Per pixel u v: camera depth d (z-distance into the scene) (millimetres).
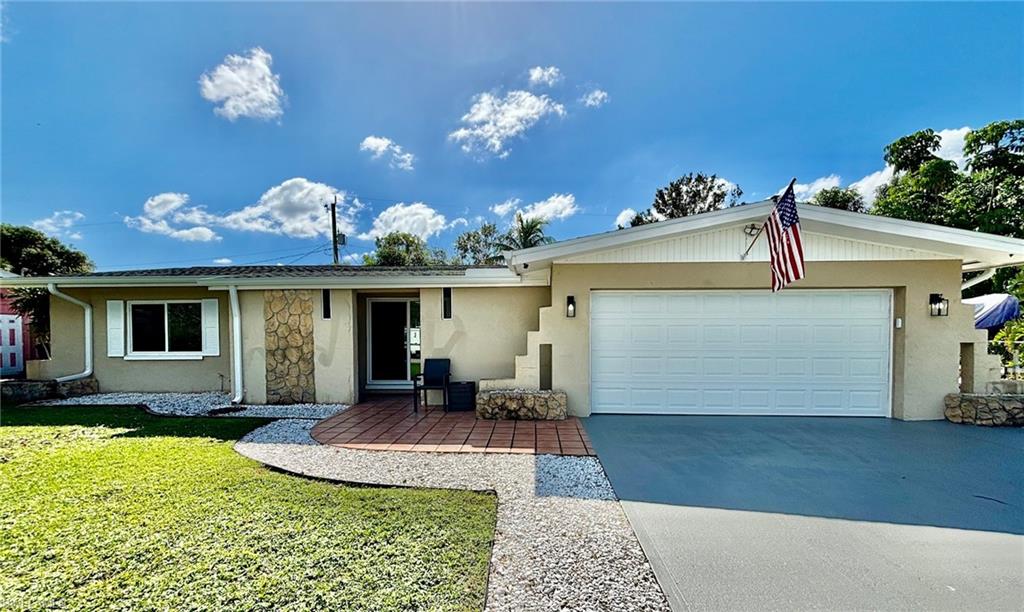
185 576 3096
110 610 2748
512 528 3891
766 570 3240
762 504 4414
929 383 7930
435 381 9430
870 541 3666
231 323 9977
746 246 8180
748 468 5488
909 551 3502
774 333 8398
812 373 8344
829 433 7117
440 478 5168
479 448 6379
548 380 9258
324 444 6598
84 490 4668
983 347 7945
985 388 7953
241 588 2965
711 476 5215
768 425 7680
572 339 8438
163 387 11281
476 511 4234
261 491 4695
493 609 2785
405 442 6699
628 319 8586
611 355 8609
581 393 8445
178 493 4613
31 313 12875
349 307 9828
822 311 8320
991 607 2816
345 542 3602
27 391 10180
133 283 10148
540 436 7027
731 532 3828
